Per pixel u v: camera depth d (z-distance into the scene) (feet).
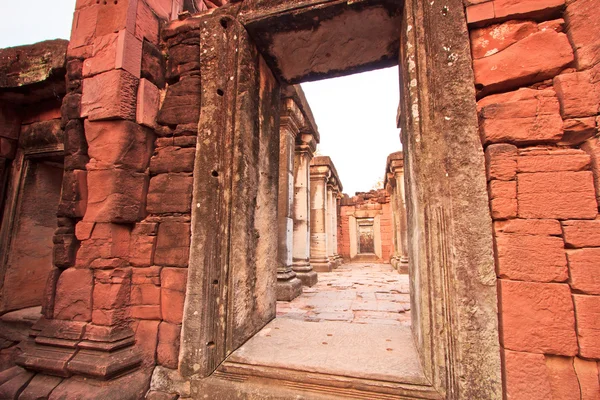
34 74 13.53
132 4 10.06
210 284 8.93
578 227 6.48
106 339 8.61
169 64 10.99
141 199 9.95
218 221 9.26
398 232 38.01
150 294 9.48
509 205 6.82
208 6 18.57
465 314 6.82
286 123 20.81
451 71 7.66
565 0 7.23
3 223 15.03
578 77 6.88
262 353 8.82
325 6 9.28
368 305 16.10
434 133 7.69
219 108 9.81
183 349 8.77
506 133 7.09
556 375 6.41
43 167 16.33
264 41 10.93
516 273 6.65
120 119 9.53
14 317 13.96
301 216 25.32
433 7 8.09
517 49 7.45
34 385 8.42
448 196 7.29
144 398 8.48
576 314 6.31
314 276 24.57
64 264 9.58
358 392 7.34
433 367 7.12
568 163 6.72
